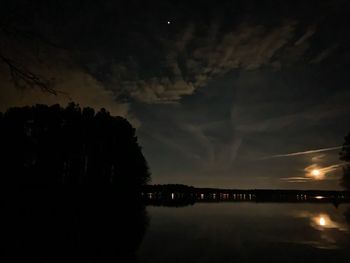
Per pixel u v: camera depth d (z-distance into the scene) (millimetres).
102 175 47375
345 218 25266
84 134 45438
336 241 15391
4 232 16172
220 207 36438
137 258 11852
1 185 32281
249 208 35156
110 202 40594
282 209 33969
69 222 20672
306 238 16156
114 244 14172
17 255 11836
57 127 41938
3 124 36156
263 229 19141
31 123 39469
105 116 48688
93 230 17812
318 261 11695
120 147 50031
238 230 18719
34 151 39031
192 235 16875
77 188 41188
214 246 14094
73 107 44188
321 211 31547
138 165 52688
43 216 23281
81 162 45469
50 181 39562
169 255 12375
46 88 6598
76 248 13180
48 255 11961
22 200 31562
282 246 14203
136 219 23438
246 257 12211
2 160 34594
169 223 21484
